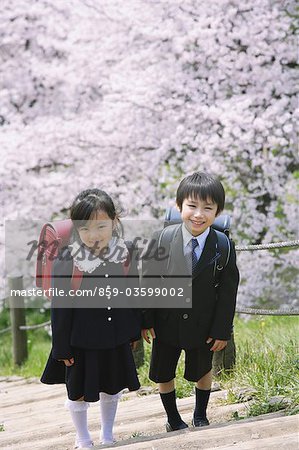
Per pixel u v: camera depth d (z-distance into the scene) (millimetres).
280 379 4082
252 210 8695
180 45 8070
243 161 8695
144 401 4711
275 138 7941
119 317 3404
